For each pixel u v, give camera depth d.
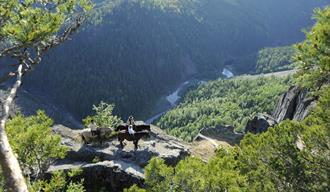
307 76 12.74
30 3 7.35
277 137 13.23
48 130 12.64
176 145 27.22
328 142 12.18
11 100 6.25
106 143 24.83
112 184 19.86
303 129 13.31
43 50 7.50
